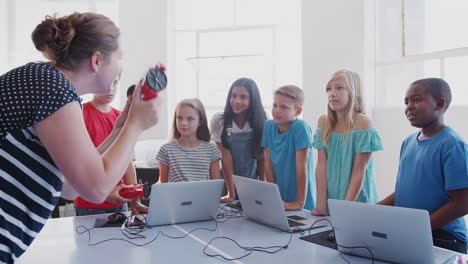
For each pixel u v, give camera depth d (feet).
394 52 12.71
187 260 3.77
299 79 15.25
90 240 4.45
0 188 2.49
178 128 6.93
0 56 14.56
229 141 7.22
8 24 14.67
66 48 2.59
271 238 4.50
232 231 4.83
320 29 13.29
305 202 6.89
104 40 2.67
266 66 15.23
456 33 11.17
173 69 15.76
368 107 12.89
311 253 3.96
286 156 6.64
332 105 6.14
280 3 15.31
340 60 13.14
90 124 6.58
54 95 2.40
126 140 2.73
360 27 12.87
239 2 15.56
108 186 2.59
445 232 4.54
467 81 10.69
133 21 14.92
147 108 2.75
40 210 2.67
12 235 2.57
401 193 5.09
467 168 4.32
